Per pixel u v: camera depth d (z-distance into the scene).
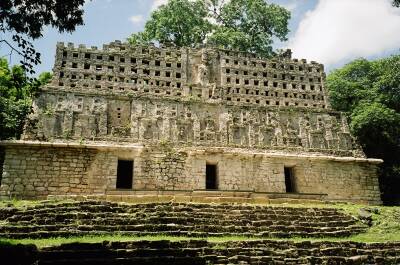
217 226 17.53
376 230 19.78
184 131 29.56
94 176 25.83
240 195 25.61
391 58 43.25
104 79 33.25
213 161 28.31
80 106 28.72
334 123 33.25
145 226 16.58
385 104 41.53
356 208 22.97
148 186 26.53
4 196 23.95
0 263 12.16
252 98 36.16
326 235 18.25
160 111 29.84
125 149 26.86
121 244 13.71
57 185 25.00
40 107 27.91
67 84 32.22
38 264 12.16
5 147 25.19
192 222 17.70
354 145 32.81
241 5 47.12
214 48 37.34
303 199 25.30
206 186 29.56
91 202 18.44
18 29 14.29
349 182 30.36
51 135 27.11
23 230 15.14
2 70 25.38
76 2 14.94
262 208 20.39
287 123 32.22
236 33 43.53
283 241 15.81
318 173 29.97
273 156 29.12
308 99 37.84
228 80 36.31
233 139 30.34
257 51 44.97
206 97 33.28
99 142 27.48
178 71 35.28
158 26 44.03
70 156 25.89
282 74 38.19
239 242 15.27
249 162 28.86
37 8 14.59
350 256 15.66
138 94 30.22
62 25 15.05
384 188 38.91
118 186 29.06
